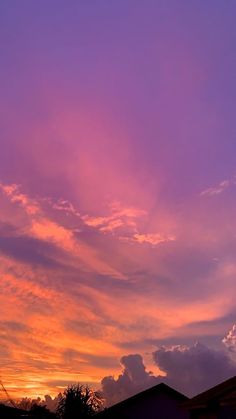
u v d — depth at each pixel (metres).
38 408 27.64
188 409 19.31
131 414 29.81
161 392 31.08
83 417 27.84
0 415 26.22
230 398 16.47
